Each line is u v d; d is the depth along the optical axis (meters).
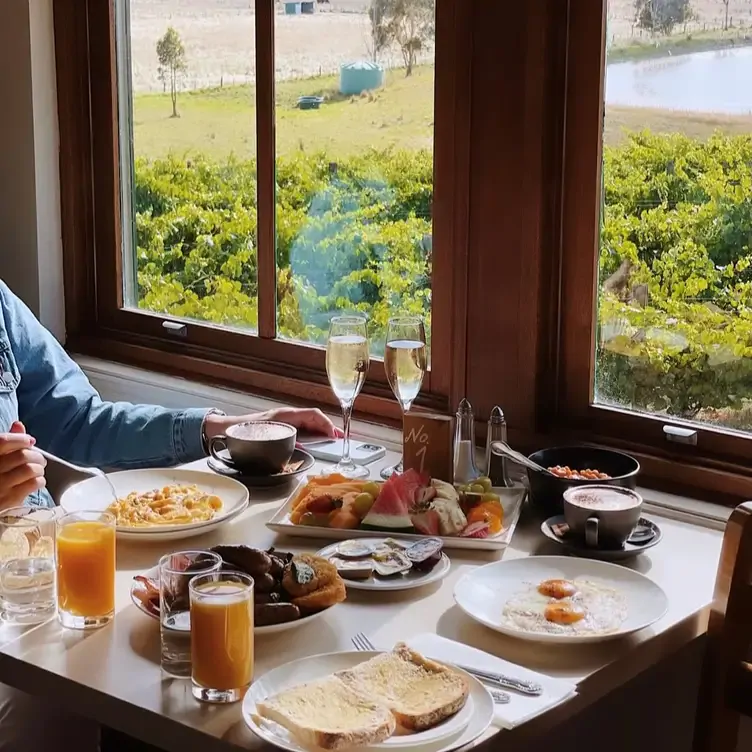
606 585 1.39
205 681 1.12
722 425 1.80
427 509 1.56
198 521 1.55
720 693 1.37
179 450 1.94
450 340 2.06
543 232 1.89
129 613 1.33
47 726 1.70
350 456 1.91
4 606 1.32
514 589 1.38
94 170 2.64
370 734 1.01
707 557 1.53
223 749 1.05
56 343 2.11
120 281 2.66
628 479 1.63
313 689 1.10
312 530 1.54
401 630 1.29
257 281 2.40
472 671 1.17
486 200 1.94
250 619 1.14
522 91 1.86
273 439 1.76
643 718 1.79
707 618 1.38
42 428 2.03
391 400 2.18
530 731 1.10
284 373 2.37
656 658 1.30
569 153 1.88
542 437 1.95
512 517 1.61
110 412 2.00
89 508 1.60
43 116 2.59
